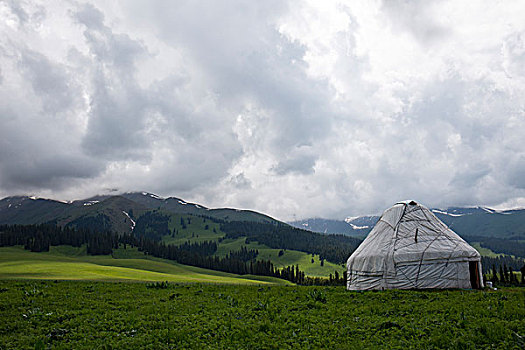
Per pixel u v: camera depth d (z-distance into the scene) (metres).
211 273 193.38
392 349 11.59
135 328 14.24
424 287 26.58
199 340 12.74
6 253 195.00
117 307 17.92
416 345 11.80
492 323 13.50
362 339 12.71
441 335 12.39
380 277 27.84
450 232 29.34
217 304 18.50
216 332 13.55
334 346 12.02
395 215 30.56
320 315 15.89
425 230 28.86
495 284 40.78
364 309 16.81
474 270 28.58
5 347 12.32
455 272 26.91
